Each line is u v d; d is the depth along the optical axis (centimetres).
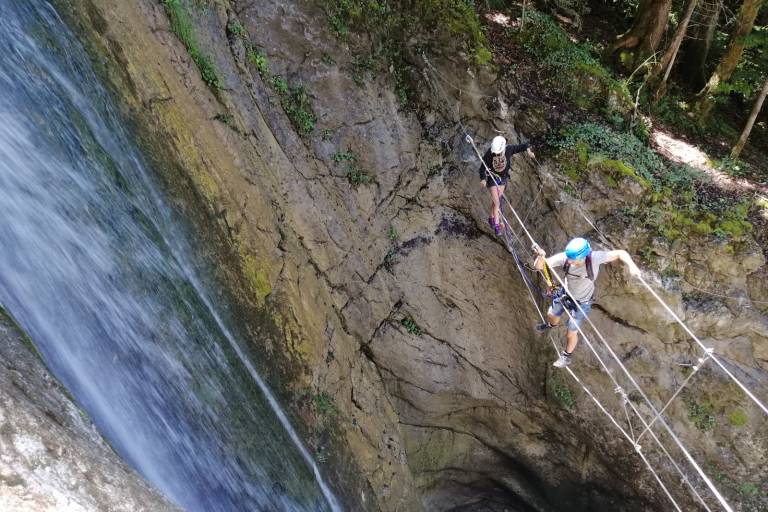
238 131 945
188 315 833
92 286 678
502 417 1341
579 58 1259
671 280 1121
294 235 1041
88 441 455
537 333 1221
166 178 841
